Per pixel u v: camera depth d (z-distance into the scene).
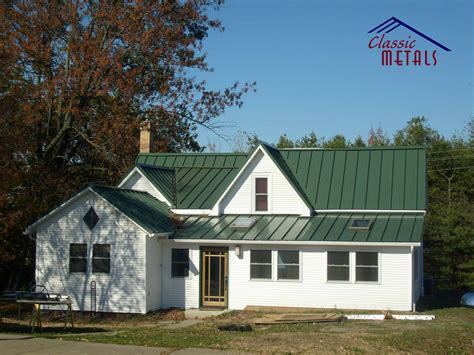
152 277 26.16
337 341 16.67
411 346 16.50
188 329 20.59
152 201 28.72
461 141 52.81
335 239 25.03
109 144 34.34
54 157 34.22
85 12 33.88
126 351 15.02
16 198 29.08
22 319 24.41
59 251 26.41
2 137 24.91
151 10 34.47
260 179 28.09
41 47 33.22
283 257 26.02
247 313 25.05
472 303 26.53
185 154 32.44
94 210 26.16
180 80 35.84
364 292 25.03
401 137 59.62
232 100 37.69
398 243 24.34
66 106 34.41
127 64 35.28
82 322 24.11
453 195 47.66
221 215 28.27
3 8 31.89
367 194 27.45
